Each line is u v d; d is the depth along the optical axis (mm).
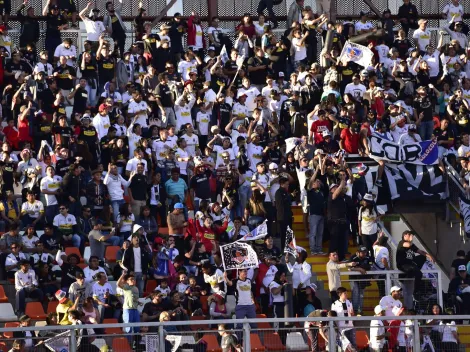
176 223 75562
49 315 66688
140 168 78938
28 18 97188
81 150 81562
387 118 88438
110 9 98062
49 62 96625
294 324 61781
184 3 105000
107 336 59188
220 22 104188
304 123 85875
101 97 89125
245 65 95938
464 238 81625
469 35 106375
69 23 98812
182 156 83375
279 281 72000
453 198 83062
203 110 89125
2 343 58219
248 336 59719
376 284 74438
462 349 66500
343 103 89688
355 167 81062
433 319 61188
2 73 92062
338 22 99750
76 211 76438
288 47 97250
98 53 92188
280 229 78438
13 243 72312
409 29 105500
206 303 72062
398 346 60844
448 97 95438
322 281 76750
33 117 85000
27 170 79000
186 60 96125
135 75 95062
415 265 74250
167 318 65188
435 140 83625
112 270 74875
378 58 98438
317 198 78625
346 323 64375
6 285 71938
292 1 104625
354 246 80500
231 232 78125
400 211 84062
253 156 83562
